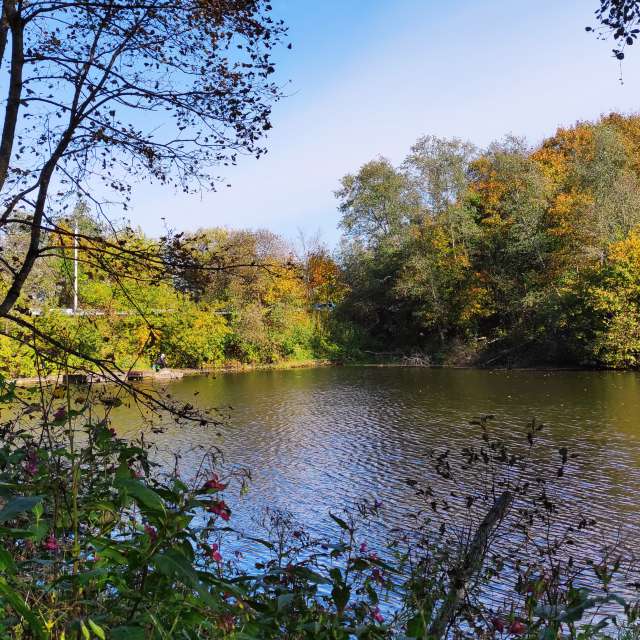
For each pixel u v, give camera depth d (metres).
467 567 2.71
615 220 30.98
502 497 2.88
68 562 1.78
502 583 5.33
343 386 26.58
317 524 8.78
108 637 1.43
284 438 15.38
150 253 3.94
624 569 6.54
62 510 1.97
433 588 2.88
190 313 32.28
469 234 36.97
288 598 1.96
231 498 10.30
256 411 19.94
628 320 28.14
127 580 1.67
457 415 17.89
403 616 2.61
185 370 33.53
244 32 4.04
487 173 41.12
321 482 11.34
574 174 34.00
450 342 38.34
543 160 42.62
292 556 4.18
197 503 1.73
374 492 10.59
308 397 23.17
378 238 45.19
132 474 2.32
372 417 18.25
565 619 2.01
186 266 3.96
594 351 28.77
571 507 9.23
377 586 3.90
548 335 32.22
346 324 43.47
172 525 1.62
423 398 21.89
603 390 21.89
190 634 1.60
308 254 43.44
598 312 29.62
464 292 36.69
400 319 43.16
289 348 39.59
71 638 1.52
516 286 35.31
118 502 1.84
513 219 35.19
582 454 12.46
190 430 15.75
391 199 44.28
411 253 39.25
